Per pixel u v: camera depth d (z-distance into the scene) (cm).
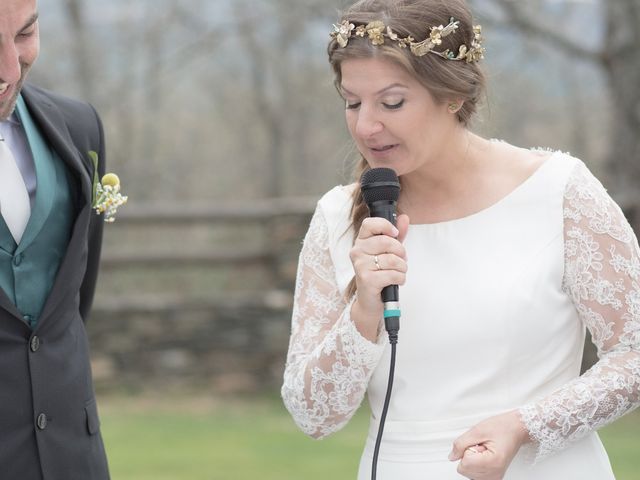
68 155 501
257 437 1396
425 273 431
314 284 450
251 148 3741
